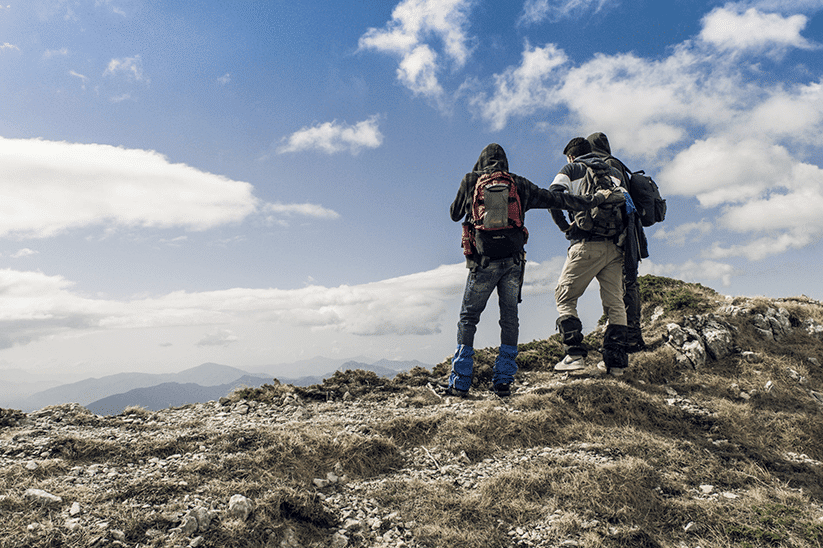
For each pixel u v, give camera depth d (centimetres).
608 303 652
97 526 293
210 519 311
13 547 265
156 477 368
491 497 375
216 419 556
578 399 559
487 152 606
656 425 523
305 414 568
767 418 538
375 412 572
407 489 392
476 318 627
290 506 343
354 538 330
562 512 355
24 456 405
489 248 588
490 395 623
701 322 736
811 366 665
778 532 326
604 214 610
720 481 406
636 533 327
